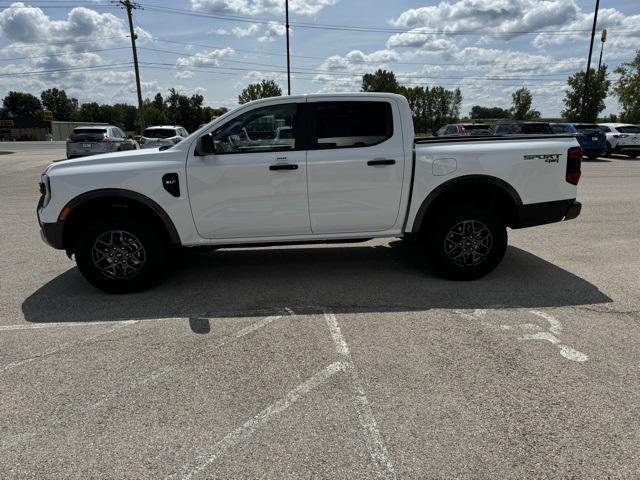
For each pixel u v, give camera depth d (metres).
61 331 4.07
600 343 3.69
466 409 2.87
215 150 4.79
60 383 3.24
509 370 3.31
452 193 5.08
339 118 4.84
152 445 2.60
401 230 5.09
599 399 2.95
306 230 4.99
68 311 4.51
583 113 30.03
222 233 4.92
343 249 6.59
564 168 5.07
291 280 5.30
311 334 3.94
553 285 5.00
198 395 3.07
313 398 3.02
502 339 3.78
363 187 4.88
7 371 3.41
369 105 4.87
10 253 6.58
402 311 4.37
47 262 6.15
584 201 10.23
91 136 20.22
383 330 3.98
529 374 3.25
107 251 4.82
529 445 2.55
